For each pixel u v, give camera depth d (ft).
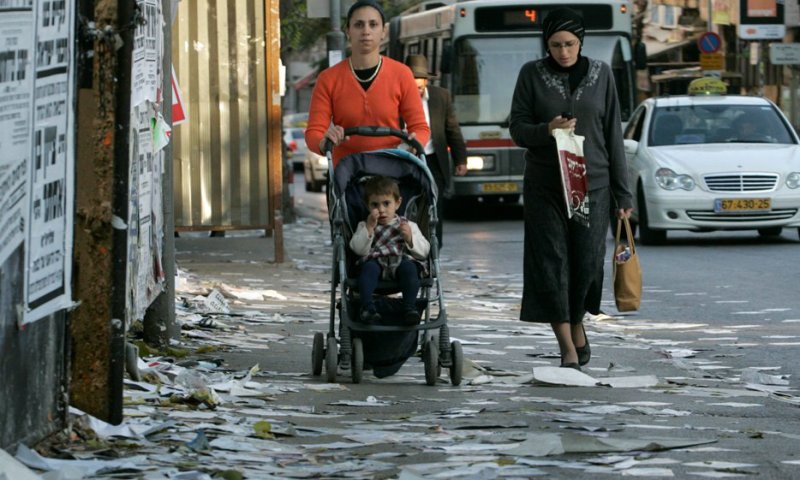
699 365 72.95
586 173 65.51
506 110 205.16
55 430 43.45
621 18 202.49
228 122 129.59
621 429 50.01
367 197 63.36
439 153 117.70
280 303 99.30
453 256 151.94
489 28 204.33
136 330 75.25
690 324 92.53
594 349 79.41
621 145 67.10
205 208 130.00
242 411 53.83
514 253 154.40
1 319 37.65
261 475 40.78
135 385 56.44
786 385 65.72
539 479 40.86
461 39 204.85
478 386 63.57
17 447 39.65
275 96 129.49
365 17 66.23
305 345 77.41
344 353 63.31
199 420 50.34
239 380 63.10
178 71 128.57
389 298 64.54
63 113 41.60
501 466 42.55
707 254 143.84
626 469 42.22
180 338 74.38
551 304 66.64
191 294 97.86
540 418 52.75
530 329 88.02
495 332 86.28
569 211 64.54
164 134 69.21
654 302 106.11
